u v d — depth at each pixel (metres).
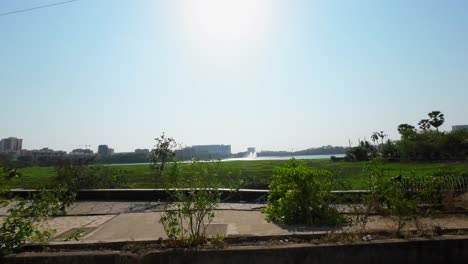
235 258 5.55
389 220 8.22
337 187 10.93
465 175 11.26
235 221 8.91
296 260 5.65
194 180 6.75
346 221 8.48
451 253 6.00
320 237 6.36
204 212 6.60
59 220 9.48
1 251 5.53
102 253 5.57
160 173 14.34
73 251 5.75
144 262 5.46
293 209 8.63
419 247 5.95
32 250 5.84
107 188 14.88
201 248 5.67
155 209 11.02
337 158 61.44
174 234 6.27
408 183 9.93
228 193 12.46
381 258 5.83
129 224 8.80
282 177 9.01
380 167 7.91
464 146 47.66
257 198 12.44
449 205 8.98
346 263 5.73
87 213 10.49
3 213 9.79
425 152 49.50
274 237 6.30
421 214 7.39
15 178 6.46
